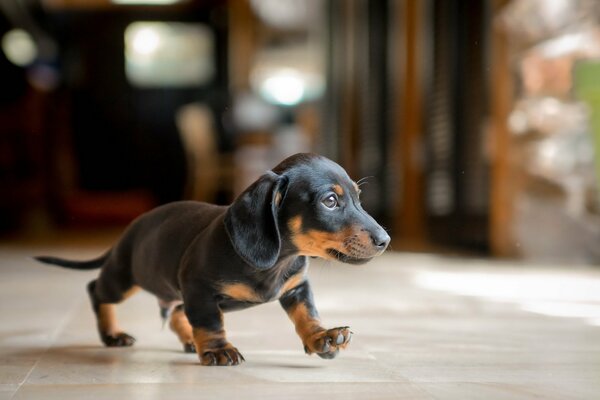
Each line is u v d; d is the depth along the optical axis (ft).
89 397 3.17
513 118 8.62
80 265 4.33
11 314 5.04
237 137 17.85
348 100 13.65
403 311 5.18
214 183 16.16
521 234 8.64
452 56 10.03
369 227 3.46
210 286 3.59
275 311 5.07
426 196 11.12
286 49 18.99
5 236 11.96
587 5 7.84
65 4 19.38
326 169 3.53
